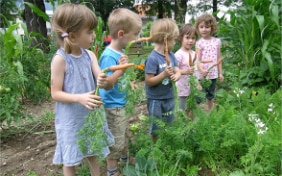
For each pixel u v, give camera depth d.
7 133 3.41
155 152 2.20
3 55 3.87
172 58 2.75
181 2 12.95
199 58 3.53
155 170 2.19
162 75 2.42
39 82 4.70
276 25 4.23
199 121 2.45
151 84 2.55
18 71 3.62
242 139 2.41
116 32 2.25
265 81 4.36
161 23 2.54
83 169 2.43
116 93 2.29
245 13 4.55
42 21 9.39
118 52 2.29
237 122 2.45
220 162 2.37
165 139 2.33
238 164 2.37
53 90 1.93
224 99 3.61
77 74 1.97
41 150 2.96
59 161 2.04
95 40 4.58
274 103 3.18
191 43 3.22
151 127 2.53
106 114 2.31
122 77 1.92
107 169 2.42
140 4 16.14
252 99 3.40
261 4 4.35
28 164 2.69
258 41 4.43
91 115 1.83
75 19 1.83
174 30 2.56
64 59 1.92
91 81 2.08
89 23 1.88
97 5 13.03
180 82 3.09
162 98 2.64
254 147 2.05
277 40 4.32
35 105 4.63
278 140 2.25
